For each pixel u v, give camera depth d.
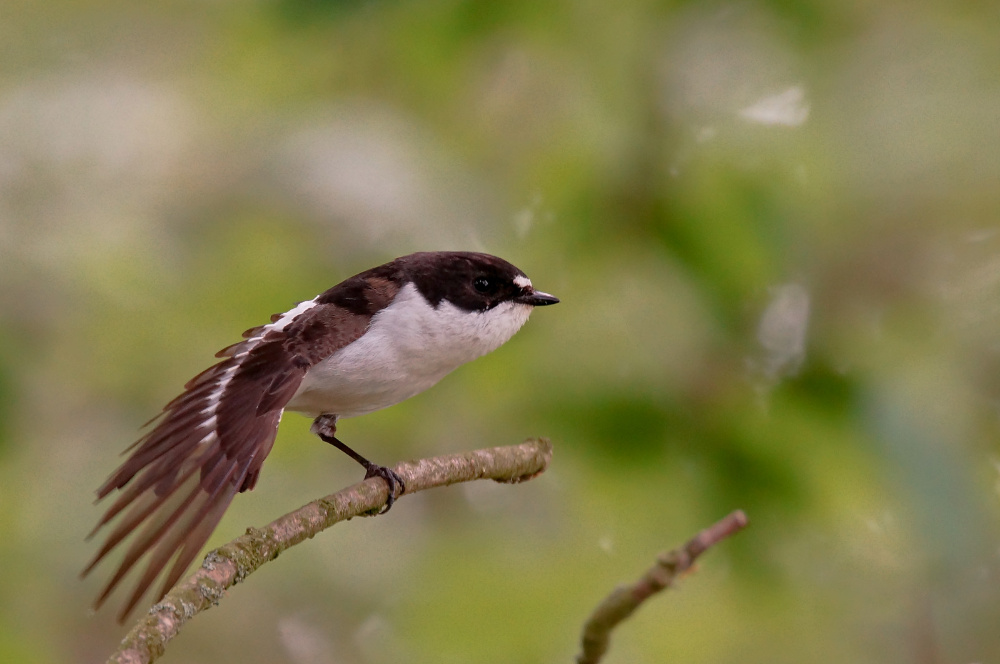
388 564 11.63
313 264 10.62
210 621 12.05
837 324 10.15
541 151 11.00
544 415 9.77
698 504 9.35
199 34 11.64
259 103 11.02
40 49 11.69
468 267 7.91
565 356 9.88
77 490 10.59
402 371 7.71
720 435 9.39
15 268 10.27
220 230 10.88
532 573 9.62
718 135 10.55
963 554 8.63
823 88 10.88
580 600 9.38
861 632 10.77
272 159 10.98
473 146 11.15
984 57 10.96
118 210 10.78
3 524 10.20
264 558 5.94
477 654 9.23
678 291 10.05
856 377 9.37
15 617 10.08
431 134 11.12
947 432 8.95
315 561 11.61
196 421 6.45
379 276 7.91
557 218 10.62
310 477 10.80
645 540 9.47
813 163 10.50
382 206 10.67
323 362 7.43
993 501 8.97
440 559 9.97
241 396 6.75
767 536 9.24
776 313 10.35
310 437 10.27
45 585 10.45
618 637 9.81
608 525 9.67
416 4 9.86
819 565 10.45
